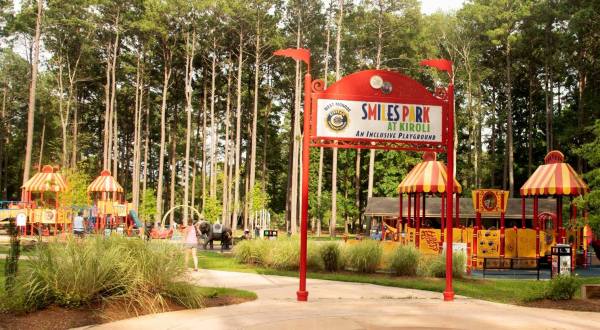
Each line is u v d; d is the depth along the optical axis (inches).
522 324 360.2
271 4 2064.5
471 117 2162.9
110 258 383.6
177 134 2780.5
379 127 506.6
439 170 973.2
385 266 716.0
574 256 882.8
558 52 1946.4
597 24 1636.3
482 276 727.7
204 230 1140.5
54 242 399.2
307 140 496.4
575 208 912.9
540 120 2288.4
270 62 2464.3
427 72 2150.6
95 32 2279.8
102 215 1421.0
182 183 2903.5
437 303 466.3
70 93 2287.2
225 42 2294.5
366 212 1717.5
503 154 2343.8
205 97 2329.0
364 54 2194.9
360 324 353.4
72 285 360.8
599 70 1824.6
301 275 473.4
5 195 2454.5
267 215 1942.7
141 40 2258.9
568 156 2052.2
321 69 2317.9
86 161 2600.9
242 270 702.5
